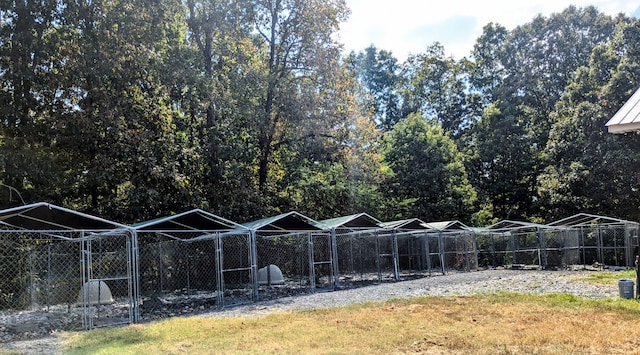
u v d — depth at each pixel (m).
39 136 18.59
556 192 30.53
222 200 22.00
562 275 19.55
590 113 28.36
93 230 11.75
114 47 19.05
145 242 19.09
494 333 8.16
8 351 8.23
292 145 26.83
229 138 23.80
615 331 8.03
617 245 24.91
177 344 8.21
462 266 25.75
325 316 10.78
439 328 8.77
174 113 23.75
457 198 33.00
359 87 35.72
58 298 15.90
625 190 27.70
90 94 18.83
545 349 6.96
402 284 18.39
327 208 28.34
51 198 19.03
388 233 23.14
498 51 44.69
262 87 24.23
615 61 31.16
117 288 17.88
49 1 18.38
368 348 7.41
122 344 8.47
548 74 42.28
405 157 33.56
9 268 15.66
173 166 19.72
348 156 27.56
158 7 20.36
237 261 21.34
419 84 48.59
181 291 18.78
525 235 27.36
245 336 8.73
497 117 38.94
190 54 22.42
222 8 24.09
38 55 18.06
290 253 23.00
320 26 26.42
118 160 19.59
